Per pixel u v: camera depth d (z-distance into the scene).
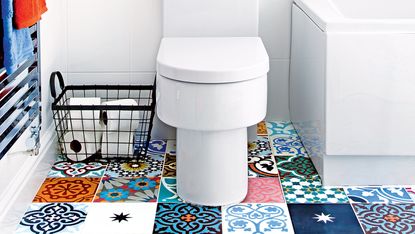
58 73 2.47
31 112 1.99
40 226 1.90
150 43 2.61
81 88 2.59
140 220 1.94
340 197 2.10
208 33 2.48
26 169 2.04
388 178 2.17
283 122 2.88
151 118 2.41
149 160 2.43
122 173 2.31
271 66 2.82
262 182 2.22
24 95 1.87
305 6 2.38
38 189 2.15
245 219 1.95
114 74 2.64
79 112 2.38
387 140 2.10
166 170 2.33
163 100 1.95
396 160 2.15
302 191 2.14
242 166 2.05
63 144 2.44
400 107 2.07
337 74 2.05
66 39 2.60
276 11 2.75
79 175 2.29
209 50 2.08
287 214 1.98
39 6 1.79
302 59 2.48
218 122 1.88
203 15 2.47
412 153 2.11
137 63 2.63
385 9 2.67
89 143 2.40
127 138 2.41
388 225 1.90
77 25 2.58
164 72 1.89
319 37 2.12
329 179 2.17
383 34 2.01
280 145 2.58
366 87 2.05
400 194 2.11
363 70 2.04
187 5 2.46
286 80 2.84
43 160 2.23
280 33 2.78
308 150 2.44
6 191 1.87
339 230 1.88
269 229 1.88
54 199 2.08
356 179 2.17
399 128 2.09
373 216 1.96
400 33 2.01
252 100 1.91
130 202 2.07
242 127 1.92
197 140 1.97
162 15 2.55
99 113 2.40
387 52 2.02
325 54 2.04
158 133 2.66
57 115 2.46
